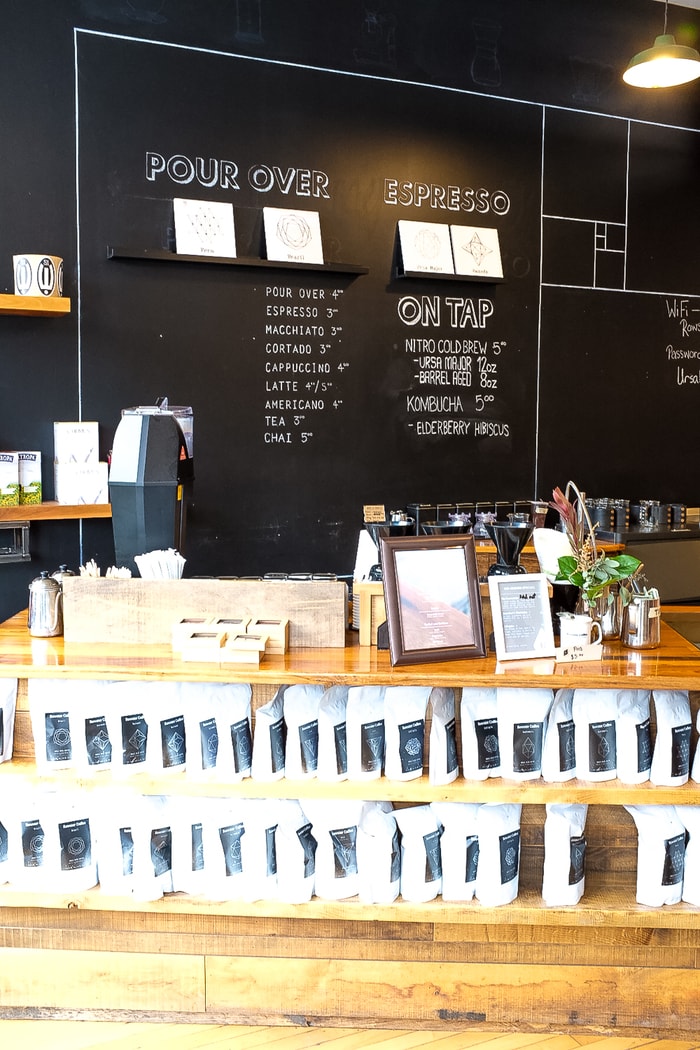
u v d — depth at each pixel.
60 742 2.27
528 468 4.83
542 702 2.27
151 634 2.38
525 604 2.28
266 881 2.27
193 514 4.12
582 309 4.89
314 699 2.27
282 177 4.17
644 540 4.46
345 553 4.44
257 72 4.08
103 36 3.80
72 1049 2.21
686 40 4.98
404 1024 2.34
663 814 2.34
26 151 3.72
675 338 5.14
